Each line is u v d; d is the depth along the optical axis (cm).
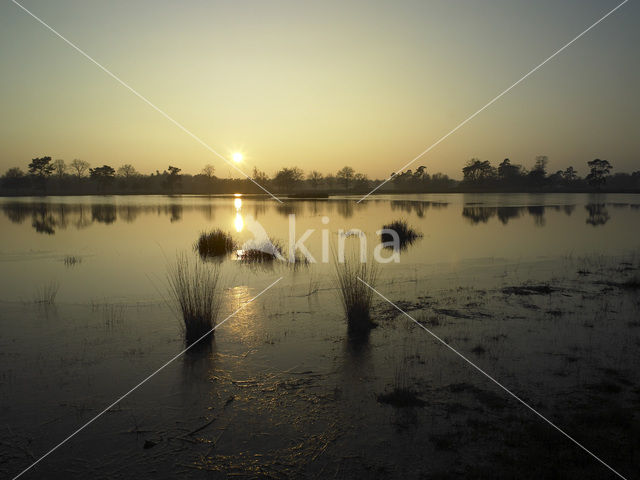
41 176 9862
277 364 533
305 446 368
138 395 459
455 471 331
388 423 399
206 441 378
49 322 698
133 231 2145
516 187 11719
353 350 574
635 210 3578
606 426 384
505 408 418
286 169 12044
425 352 560
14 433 392
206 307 644
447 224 2456
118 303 812
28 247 1581
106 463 351
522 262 1219
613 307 739
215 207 4450
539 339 595
